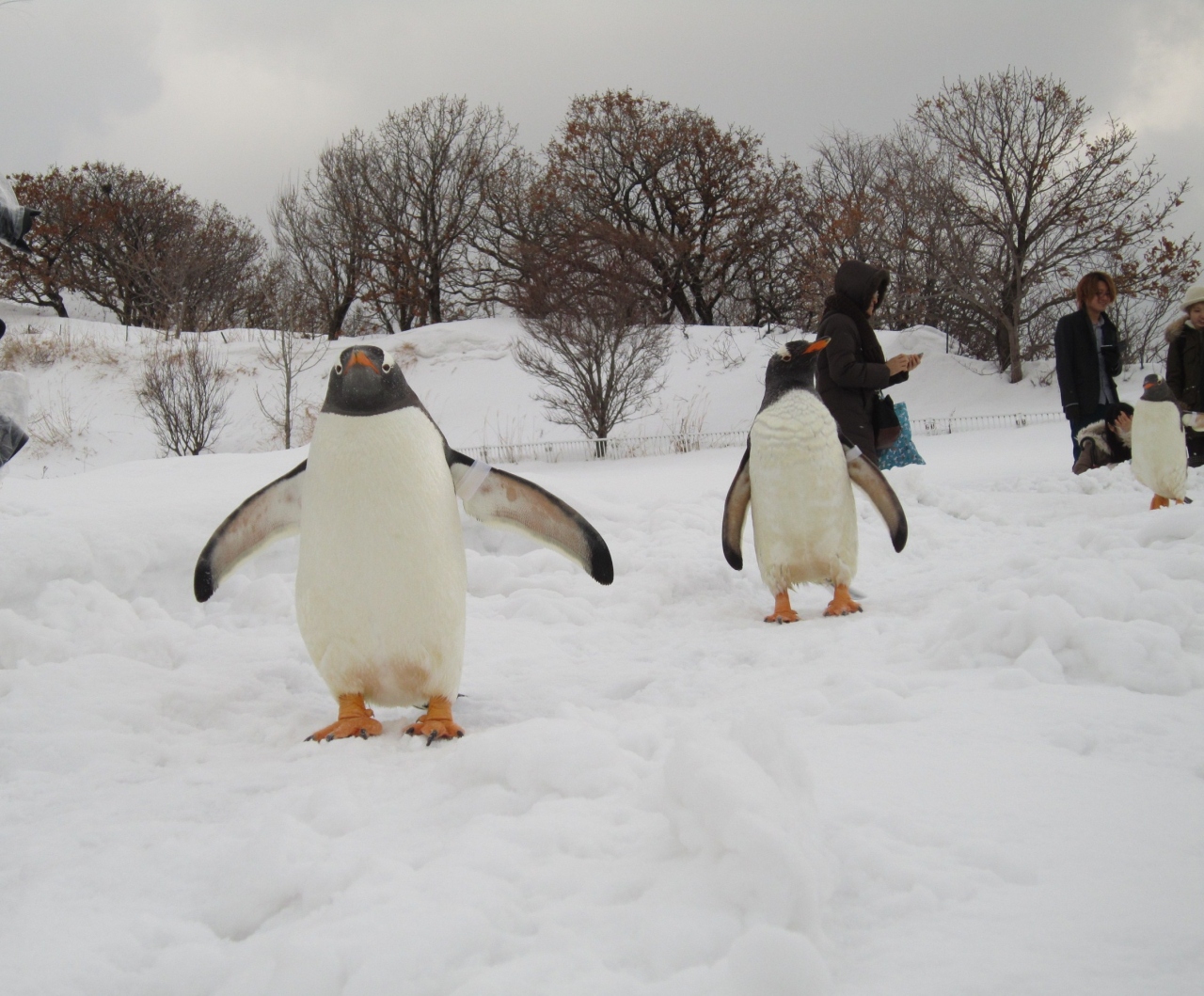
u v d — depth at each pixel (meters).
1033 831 2.07
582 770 2.50
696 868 1.84
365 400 3.50
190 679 4.35
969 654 3.84
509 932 1.77
